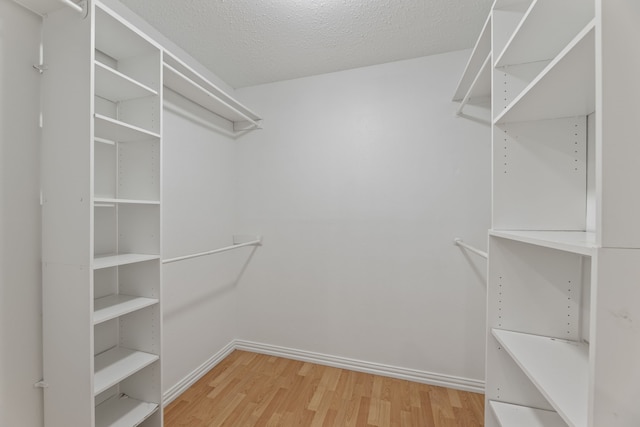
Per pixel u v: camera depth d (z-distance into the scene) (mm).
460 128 1815
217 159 2121
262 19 1495
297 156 2170
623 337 504
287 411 1564
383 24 1541
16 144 1022
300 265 2154
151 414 1292
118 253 1395
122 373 1165
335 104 2076
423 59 1879
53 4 1025
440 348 1846
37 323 1085
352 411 1564
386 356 1944
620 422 506
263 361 2117
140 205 1364
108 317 1084
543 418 983
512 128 1045
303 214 2150
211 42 1699
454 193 1828
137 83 1197
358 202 2023
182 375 1767
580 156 996
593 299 519
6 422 998
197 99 1862
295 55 1848
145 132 1221
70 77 1042
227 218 2227
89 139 1015
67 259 1049
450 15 1466
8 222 1004
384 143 1966
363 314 2002
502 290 1073
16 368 1023
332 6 1400
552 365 834
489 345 1083
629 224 499
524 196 1036
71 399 1043
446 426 1452
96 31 1166
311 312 2123
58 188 1063
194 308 1877
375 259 1983
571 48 594
